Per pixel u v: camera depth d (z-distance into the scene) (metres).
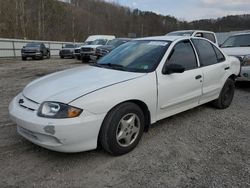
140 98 3.92
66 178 3.26
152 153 3.90
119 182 3.19
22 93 4.01
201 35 11.95
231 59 6.15
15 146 4.02
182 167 3.53
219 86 5.69
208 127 4.95
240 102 6.73
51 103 3.38
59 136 3.28
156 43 4.85
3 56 26.69
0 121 5.03
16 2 45.94
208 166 3.57
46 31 53.62
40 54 24.23
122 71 4.26
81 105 3.36
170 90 4.39
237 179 3.27
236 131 4.78
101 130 3.61
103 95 3.53
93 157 3.75
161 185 3.14
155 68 4.27
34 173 3.35
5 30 42.44
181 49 4.86
